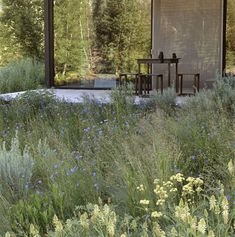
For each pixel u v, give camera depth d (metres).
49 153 3.70
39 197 2.88
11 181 3.15
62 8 11.70
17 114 5.91
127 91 6.53
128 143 3.81
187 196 2.76
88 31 11.78
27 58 13.63
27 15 14.31
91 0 11.76
